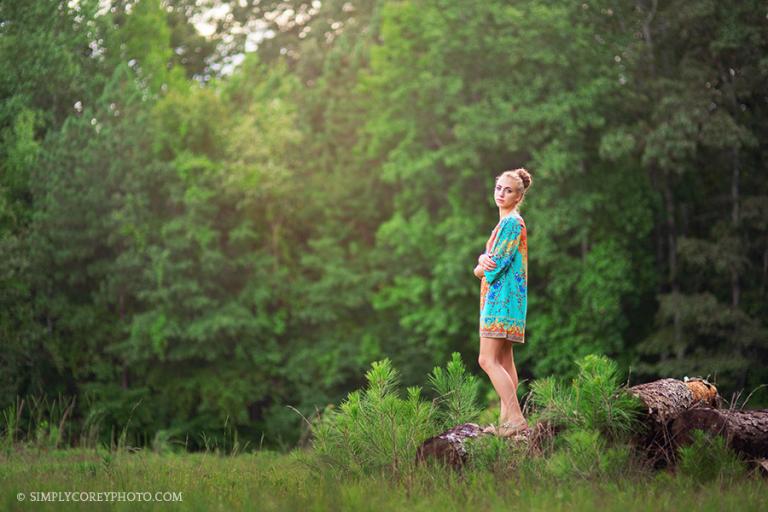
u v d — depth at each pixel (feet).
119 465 24.58
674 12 69.82
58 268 76.13
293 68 107.96
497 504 14.05
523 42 71.36
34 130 76.18
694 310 66.54
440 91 78.13
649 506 13.70
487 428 19.49
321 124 98.99
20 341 69.72
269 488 16.57
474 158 72.84
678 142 64.23
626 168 72.28
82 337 75.36
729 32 66.90
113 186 77.77
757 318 67.05
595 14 73.41
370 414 19.49
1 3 74.23
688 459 16.78
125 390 73.05
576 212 68.80
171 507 14.66
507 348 20.59
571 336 69.67
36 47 74.02
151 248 76.23
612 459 16.44
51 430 33.37
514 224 20.12
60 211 73.61
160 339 73.31
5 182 72.02
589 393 17.61
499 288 20.08
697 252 68.64
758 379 65.98
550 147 69.10
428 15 75.10
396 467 17.95
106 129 76.43
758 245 70.54
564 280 70.54
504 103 71.41
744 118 70.13
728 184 75.41
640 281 73.36
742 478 16.65
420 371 78.48
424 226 77.77
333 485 15.94
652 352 68.80
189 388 76.23
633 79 72.18
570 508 13.83
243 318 77.92
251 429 78.95
